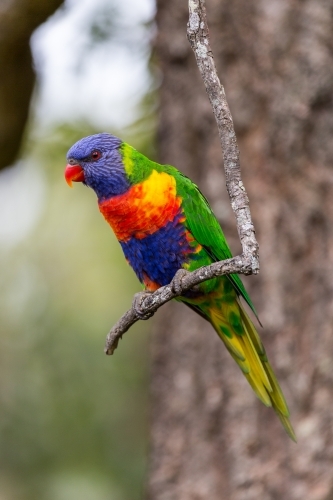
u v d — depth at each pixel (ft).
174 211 24.58
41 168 47.50
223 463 30.27
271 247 29.84
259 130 30.53
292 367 28.94
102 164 24.85
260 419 29.60
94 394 47.55
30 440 46.75
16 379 47.65
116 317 49.24
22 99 40.22
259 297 29.91
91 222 51.29
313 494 27.76
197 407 31.17
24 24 36.94
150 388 33.12
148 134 40.45
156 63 36.83
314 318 28.99
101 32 37.37
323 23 29.35
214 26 31.58
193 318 31.81
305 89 29.35
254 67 30.73
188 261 25.30
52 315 49.24
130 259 26.21
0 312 49.80
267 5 30.50
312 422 28.25
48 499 45.29
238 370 30.32
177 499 30.91
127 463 46.85
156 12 34.30
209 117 31.89
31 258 51.70
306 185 29.50
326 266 28.94
